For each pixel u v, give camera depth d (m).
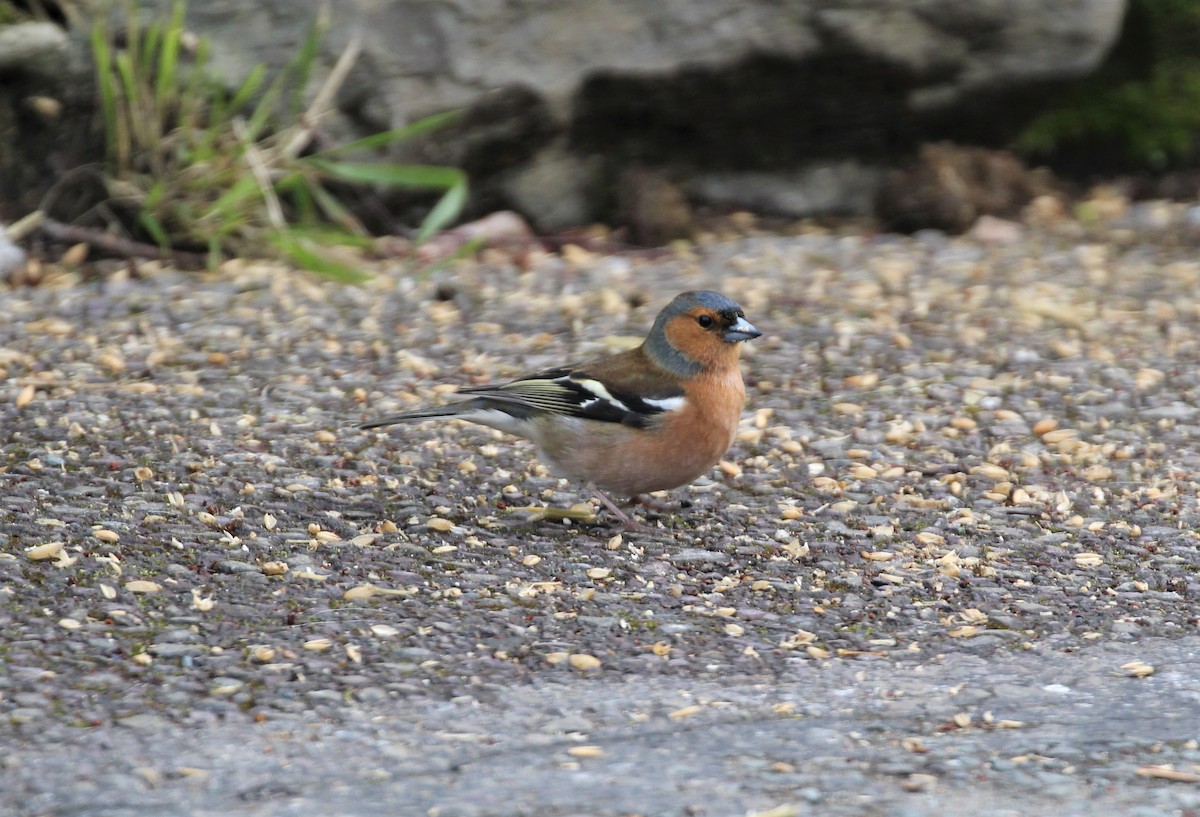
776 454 11.33
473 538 9.62
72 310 13.65
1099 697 7.65
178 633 7.89
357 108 15.47
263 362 12.70
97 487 9.92
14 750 6.63
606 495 10.17
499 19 15.51
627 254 16.17
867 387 12.65
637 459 9.65
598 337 13.55
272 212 14.82
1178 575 9.35
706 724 7.24
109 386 11.95
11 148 14.99
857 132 17.30
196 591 8.43
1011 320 14.27
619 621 8.44
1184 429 11.84
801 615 8.66
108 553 8.84
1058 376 12.90
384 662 7.75
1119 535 9.97
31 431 10.91
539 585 8.87
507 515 10.08
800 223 17.42
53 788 6.35
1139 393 12.55
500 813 6.28
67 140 15.12
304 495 10.12
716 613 8.62
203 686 7.36
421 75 15.45
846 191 17.58
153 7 15.12
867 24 16.31
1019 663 8.09
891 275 15.49
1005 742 7.11
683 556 9.48
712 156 17.17
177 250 15.28
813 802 6.45
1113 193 18.30
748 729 7.20
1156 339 13.81
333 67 15.32
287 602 8.41
